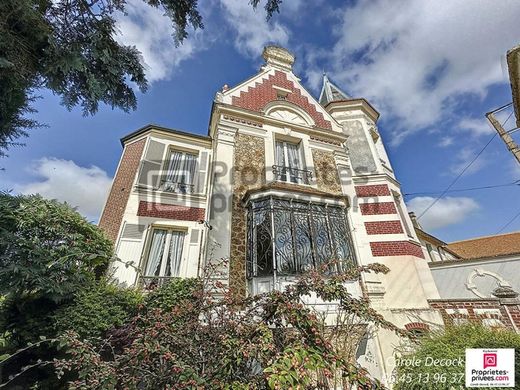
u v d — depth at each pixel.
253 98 9.84
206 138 9.87
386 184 9.30
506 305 5.81
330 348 2.27
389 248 8.02
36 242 5.12
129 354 2.38
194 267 7.39
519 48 6.38
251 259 6.52
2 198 5.37
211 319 2.91
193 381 1.99
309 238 7.01
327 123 10.68
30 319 4.52
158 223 7.77
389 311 6.88
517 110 7.94
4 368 4.21
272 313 2.66
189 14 4.43
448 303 6.78
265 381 2.07
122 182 8.68
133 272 6.83
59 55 3.37
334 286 2.83
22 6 2.90
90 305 4.80
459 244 23.03
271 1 4.42
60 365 2.45
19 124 3.90
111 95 4.20
